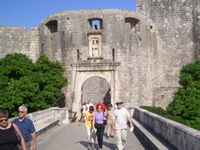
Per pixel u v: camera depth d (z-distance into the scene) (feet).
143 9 118.21
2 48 109.70
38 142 46.83
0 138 20.68
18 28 110.11
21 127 27.09
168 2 117.50
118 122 37.32
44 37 102.22
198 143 24.57
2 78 79.30
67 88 93.25
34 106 80.59
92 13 93.09
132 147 42.01
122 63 91.86
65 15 94.68
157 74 109.09
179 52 116.88
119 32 92.22
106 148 42.11
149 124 51.03
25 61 87.30
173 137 33.30
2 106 73.41
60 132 59.52
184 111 80.23
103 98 134.21
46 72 87.25
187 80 86.69
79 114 91.56
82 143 46.21
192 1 117.29
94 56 91.09
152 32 104.63
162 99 107.65
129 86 92.38
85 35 92.79
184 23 117.29
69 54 93.56
